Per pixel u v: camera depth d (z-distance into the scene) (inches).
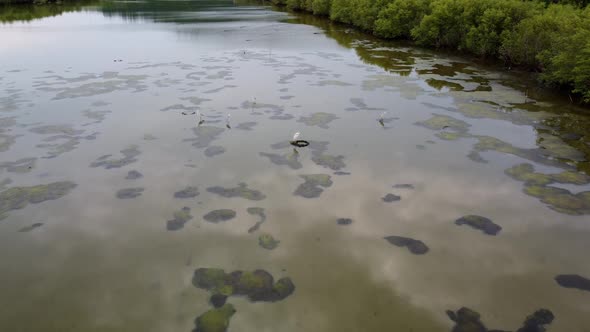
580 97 480.4
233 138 379.2
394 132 390.9
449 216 264.1
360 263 225.1
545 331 183.3
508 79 565.3
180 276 216.7
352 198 284.7
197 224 258.2
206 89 521.3
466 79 565.6
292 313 193.9
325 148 358.6
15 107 456.4
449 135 382.0
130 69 625.9
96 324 188.1
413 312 193.9
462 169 320.8
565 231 248.5
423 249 235.3
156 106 460.4
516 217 262.4
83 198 285.9
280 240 243.4
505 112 438.9
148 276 216.8
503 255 229.9
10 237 246.5
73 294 205.3
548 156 340.5
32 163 332.8
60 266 223.9
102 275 217.6
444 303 198.8
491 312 193.6
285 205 277.3
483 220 259.4
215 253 233.1
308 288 208.7
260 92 509.4
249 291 206.7
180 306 198.1
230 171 321.4
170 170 322.7
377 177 311.0
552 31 551.8
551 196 283.7
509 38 630.5
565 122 410.6
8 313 194.2
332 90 517.7
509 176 310.3
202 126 405.4
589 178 306.3
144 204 279.1
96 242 242.5
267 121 418.0
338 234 248.7
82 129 398.3
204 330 184.7
